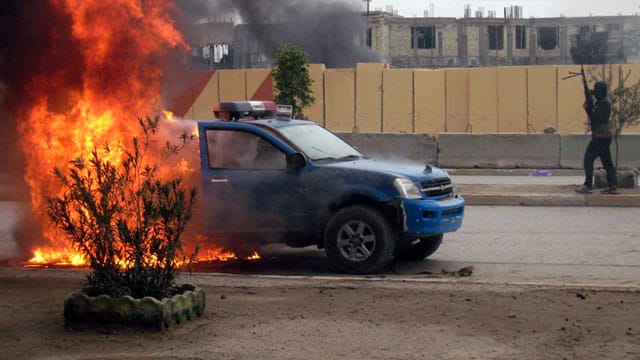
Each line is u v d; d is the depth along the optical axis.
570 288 8.74
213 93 31.78
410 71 32.53
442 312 7.79
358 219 10.23
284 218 10.56
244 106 11.49
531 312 7.77
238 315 7.71
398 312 7.80
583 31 57.09
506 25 65.88
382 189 10.25
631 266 10.80
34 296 8.55
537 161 24.09
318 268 10.81
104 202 7.43
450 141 24.70
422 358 6.44
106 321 7.23
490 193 17.98
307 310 7.90
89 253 7.45
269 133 10.79
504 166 24.28
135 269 7.41
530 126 31.83
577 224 14.62
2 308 8.03
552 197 17.42
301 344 6.80
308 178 10.48
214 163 10.80
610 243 12.59
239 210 10.66
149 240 7.46
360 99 32.69
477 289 8.75
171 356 6.53
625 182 18.94
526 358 6.43
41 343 6.90
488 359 6.41
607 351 6.59
